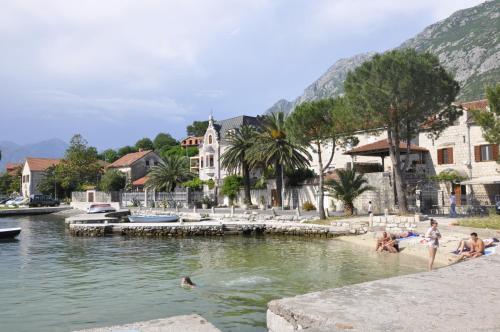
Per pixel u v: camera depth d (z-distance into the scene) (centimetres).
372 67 3178
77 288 1716
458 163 4244
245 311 1348
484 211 3603
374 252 2539
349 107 3262
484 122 2736
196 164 8906
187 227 3841
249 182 5975
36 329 1208
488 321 529
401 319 529
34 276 1983
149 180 7244
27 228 4681
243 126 6041
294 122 3781
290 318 566
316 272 1948
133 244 3278
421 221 3088
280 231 3741
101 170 9712
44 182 9512
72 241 3491
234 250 2830
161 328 536
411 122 3334
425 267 2009
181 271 2064
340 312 555
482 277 803
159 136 14275
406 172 4325
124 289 1686
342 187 3803
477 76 12038
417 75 2972
